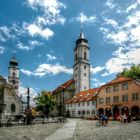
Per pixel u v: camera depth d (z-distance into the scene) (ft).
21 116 165.78
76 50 330.34
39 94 247.91
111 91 208.23
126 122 137.90
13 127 114.11
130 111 182.39
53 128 103.35
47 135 72.54
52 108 248.52
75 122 156.76
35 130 93.35
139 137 63.36
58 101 336.29
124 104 189.16
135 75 244.42
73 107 280.51
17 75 379.35
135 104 178.19
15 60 381.60
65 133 78.79
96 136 68.18
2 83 214.28
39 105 243.40
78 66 319.27
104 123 129.18
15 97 216.13
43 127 110.83
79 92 306.96
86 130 90.53
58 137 66.49
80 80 313.32
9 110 211.00
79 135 71.77
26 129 99.76
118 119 162.20
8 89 215.31
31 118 136.98
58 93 339.77
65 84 344.69
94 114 235.61
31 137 67.82
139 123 127.75
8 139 64.34
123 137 64.08
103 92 218.79
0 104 207.31
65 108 306.76
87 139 61.11
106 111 212.02
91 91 268.21
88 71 321.11
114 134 72.79
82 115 258.57
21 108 216.95
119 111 193.47
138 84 177.68
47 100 245.24
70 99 307.78
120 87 197.57
